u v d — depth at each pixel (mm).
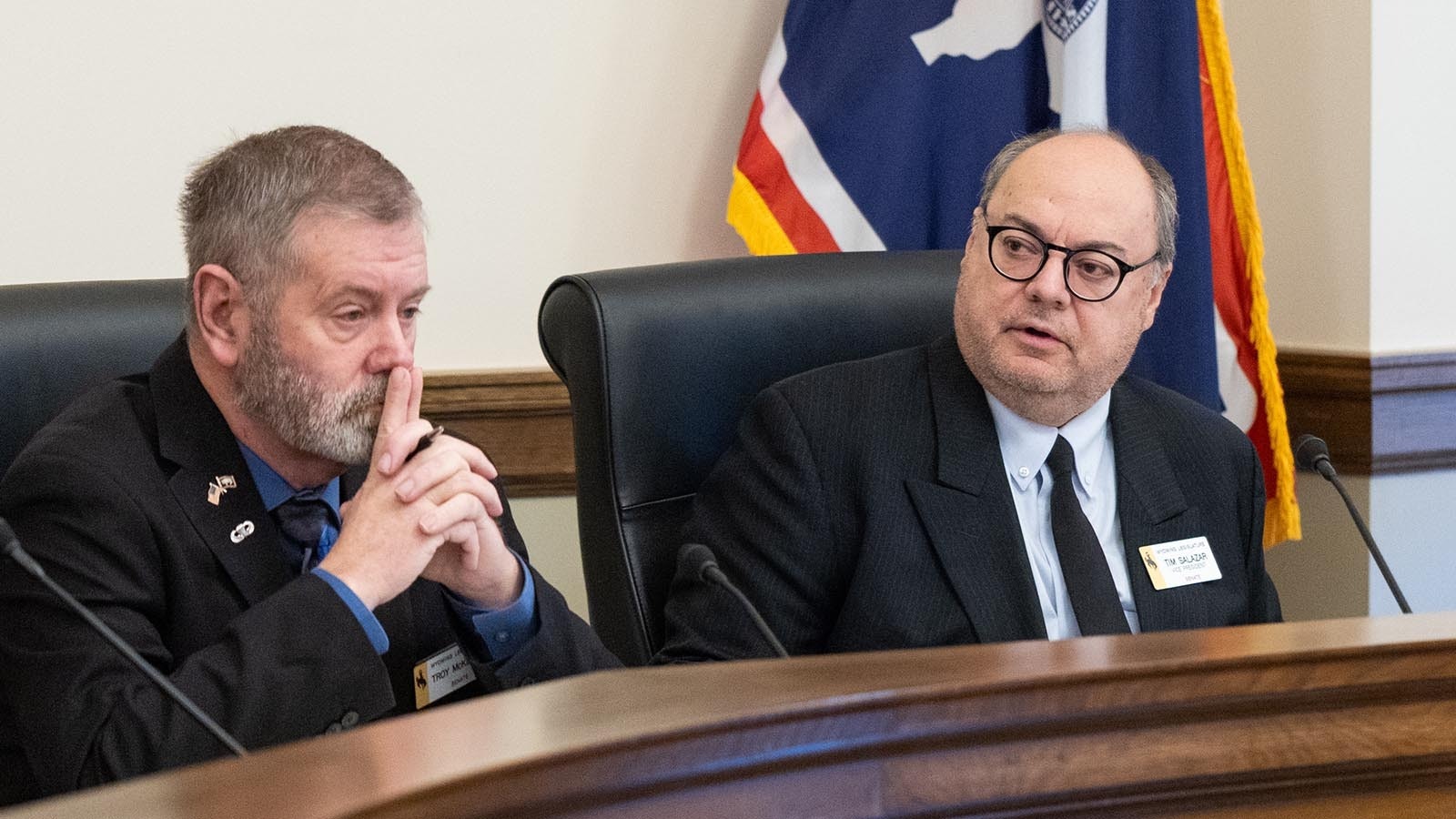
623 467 4090
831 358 4422
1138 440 4293
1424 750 2164
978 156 5945
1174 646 2213
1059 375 3973
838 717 1853
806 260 4527
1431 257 6238
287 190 3084
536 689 2012
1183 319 5871
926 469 4070
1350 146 6203
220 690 2814
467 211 5770
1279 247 6559
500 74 5770
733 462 4141
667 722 1757
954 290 4602
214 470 3221
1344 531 6293
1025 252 4004
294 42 5520
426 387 5637
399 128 5664
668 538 4141
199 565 3162
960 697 1920
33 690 2916
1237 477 4406
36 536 3037
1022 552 3992
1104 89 5836
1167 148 5887
